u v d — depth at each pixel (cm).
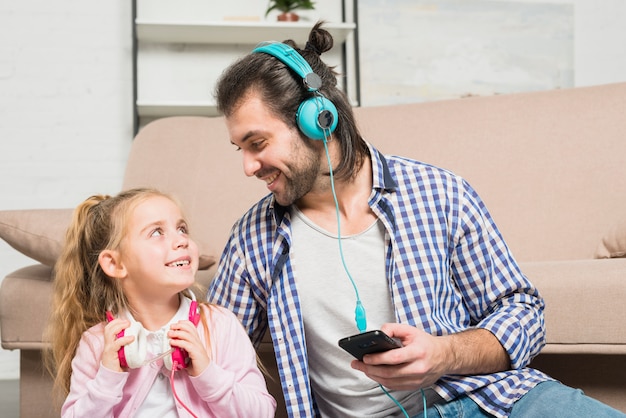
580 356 160
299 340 128
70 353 140
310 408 127
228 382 124
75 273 142
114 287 139
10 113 362
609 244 190
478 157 220
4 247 355
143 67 373
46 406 189
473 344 118
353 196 131
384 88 376
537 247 208
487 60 385
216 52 380
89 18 371
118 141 370
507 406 119
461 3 384
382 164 132
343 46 385
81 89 369
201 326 133
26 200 362
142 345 123
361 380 128
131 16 373
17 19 365
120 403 127
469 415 121
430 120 228
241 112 121
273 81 121
